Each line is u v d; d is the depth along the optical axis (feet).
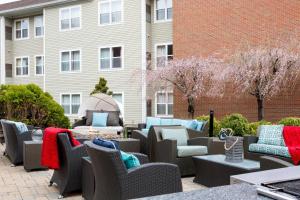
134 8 54.70
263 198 4.55
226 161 17.95
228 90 43.86
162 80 47.34
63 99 62.18
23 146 22.63
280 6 41.22
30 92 35.96
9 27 71.56
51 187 18.30
